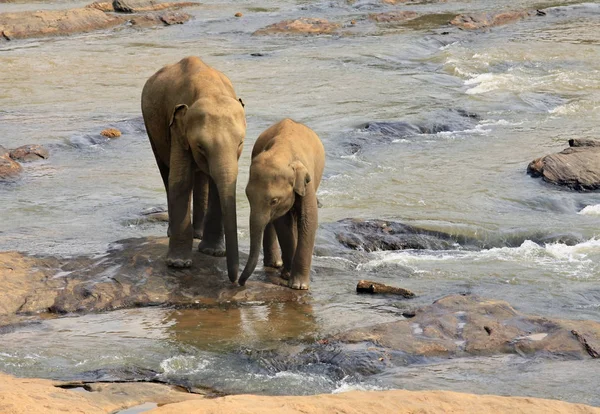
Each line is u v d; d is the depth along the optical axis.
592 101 24.91
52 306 11.10
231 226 11.09
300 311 11.14
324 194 17.22
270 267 12.33
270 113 23.61
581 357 9.81
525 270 13.34
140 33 38.19
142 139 21.58
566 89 26.53
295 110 23.98
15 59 32.09
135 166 19.33
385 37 35.47
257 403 7.36
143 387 8.55
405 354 9.75
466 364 9.59
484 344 9.97
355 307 11.37
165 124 12.14
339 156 19.95
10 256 12.45
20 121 23.05
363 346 9.86
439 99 25.28
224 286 11.66
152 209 15.88
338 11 43.00
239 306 11.26
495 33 36.12
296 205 11.41
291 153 10.88
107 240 13.91
